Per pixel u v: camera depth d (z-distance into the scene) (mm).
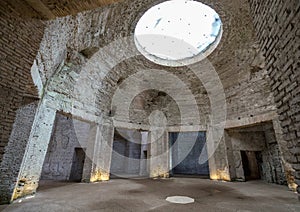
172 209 3885
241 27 6539
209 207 4047
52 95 6062
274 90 2818
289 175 6289
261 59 7000
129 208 3934
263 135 9320
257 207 4051
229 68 8625
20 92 3965
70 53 6023
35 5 2746
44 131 5559
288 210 3828
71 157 10023
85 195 5211
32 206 3928
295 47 2121
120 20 6320
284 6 2266
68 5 2734
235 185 7469
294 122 2328
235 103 8852
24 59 3412
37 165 5215
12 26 2982
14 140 4422
